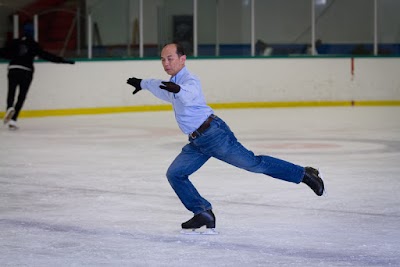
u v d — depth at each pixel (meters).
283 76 24.83
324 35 25.80
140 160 13.63
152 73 23.42
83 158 13.91
